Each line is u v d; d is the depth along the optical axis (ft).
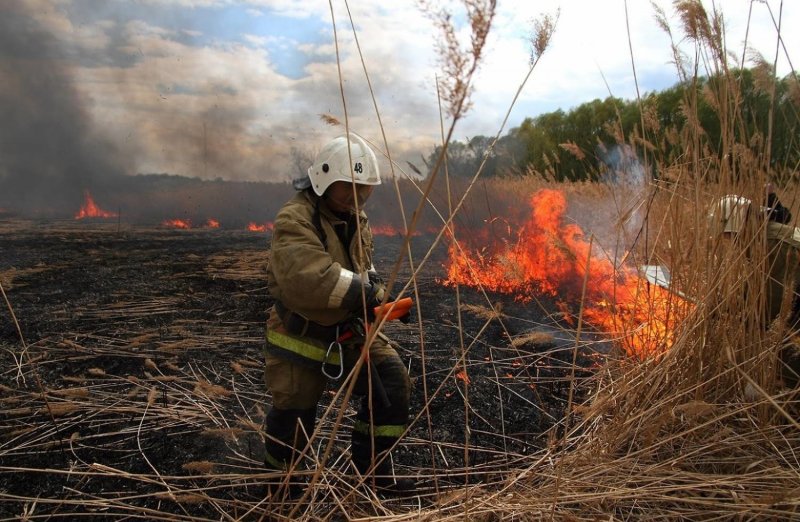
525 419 11.28
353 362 8.39
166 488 8.91
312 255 7.46
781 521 6.89
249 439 10.52
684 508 7.43
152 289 23.07
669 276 10.42
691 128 10.11
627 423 8.82
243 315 18.93
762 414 8.68
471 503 7.36
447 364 14.25
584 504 7.68
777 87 9.56
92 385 12.91
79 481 9.07
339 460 9.73
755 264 9.18
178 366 14.19
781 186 10.05
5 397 12.15
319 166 7.82
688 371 9.37
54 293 22.16
